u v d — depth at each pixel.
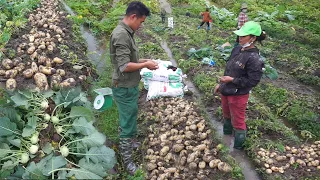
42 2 14.34
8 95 6.41
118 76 4.86
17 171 4.40
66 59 8.53
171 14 15.59
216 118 6.86
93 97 7.46
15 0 14.61
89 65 8.69
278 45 11.38
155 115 6.64
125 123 5.18
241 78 5.03
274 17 15.50
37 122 5.31
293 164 5.45
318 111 7.30
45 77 7.38
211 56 9.71
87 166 4.61
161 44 11.21
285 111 7.28
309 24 14.58
